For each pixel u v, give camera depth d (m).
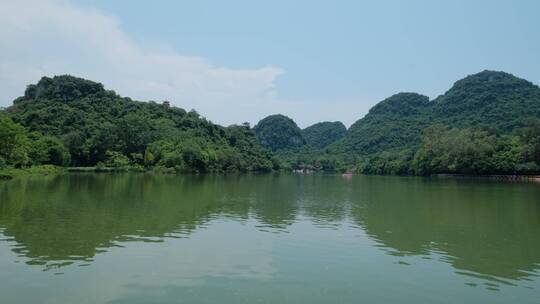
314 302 14.41
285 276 17.14
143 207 35.28
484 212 37.62
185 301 14.12
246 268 18.09
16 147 80.56
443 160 126.44
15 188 48.41
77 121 133.00
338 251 21.64
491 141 120.88
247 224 28.88
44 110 135.75
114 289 15.01
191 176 101.31
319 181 99.31
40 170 85.50
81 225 26.09
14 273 16.39
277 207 39.19
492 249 22.75
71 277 16.11
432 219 33.03
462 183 90.50
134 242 22.06
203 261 18.94
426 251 22.06
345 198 50.38
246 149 187.25
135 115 138.88
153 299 14.20
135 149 127.31
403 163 156.62
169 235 24.16
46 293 14.42
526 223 31.44
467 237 25.94
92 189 50.59
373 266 18.94
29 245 20.64
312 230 27.28
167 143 129.75
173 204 38.31
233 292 15.12
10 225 25.50
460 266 19.22
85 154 118.56
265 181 90.44
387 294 15.39
